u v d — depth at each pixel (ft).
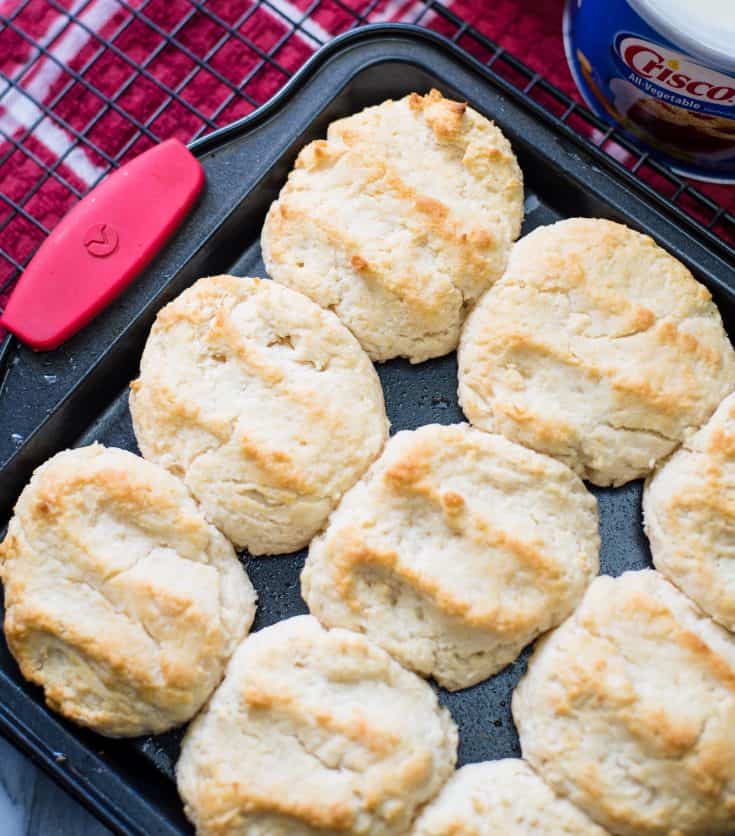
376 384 1.63
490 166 1.65
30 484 1.60
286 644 1.53
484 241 1.62
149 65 1.87
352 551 1.54
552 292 1.60
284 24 1.88
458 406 1.66
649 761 1.49
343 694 1.52
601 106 1.80
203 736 1.53
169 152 1.66
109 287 1.64
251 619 1.58
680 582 1.56
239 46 1.87
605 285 1.60
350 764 1.49
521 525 1.55
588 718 1.51
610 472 1.60
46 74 1.87
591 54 1.74
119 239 1.65
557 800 1.51
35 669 1.55
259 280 1.63
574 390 1.59
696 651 1.51
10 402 1.64
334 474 1.57
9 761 1.69
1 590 1.62
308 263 1.63
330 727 1.50
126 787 1.55
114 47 1.85
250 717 1.51
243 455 1.57
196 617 1.53
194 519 1.57
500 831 1.49
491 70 1.68
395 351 1.65
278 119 1.69
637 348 1.59
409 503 1.56
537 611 1.54
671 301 1.61
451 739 1.55
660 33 1.62
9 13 1.88
